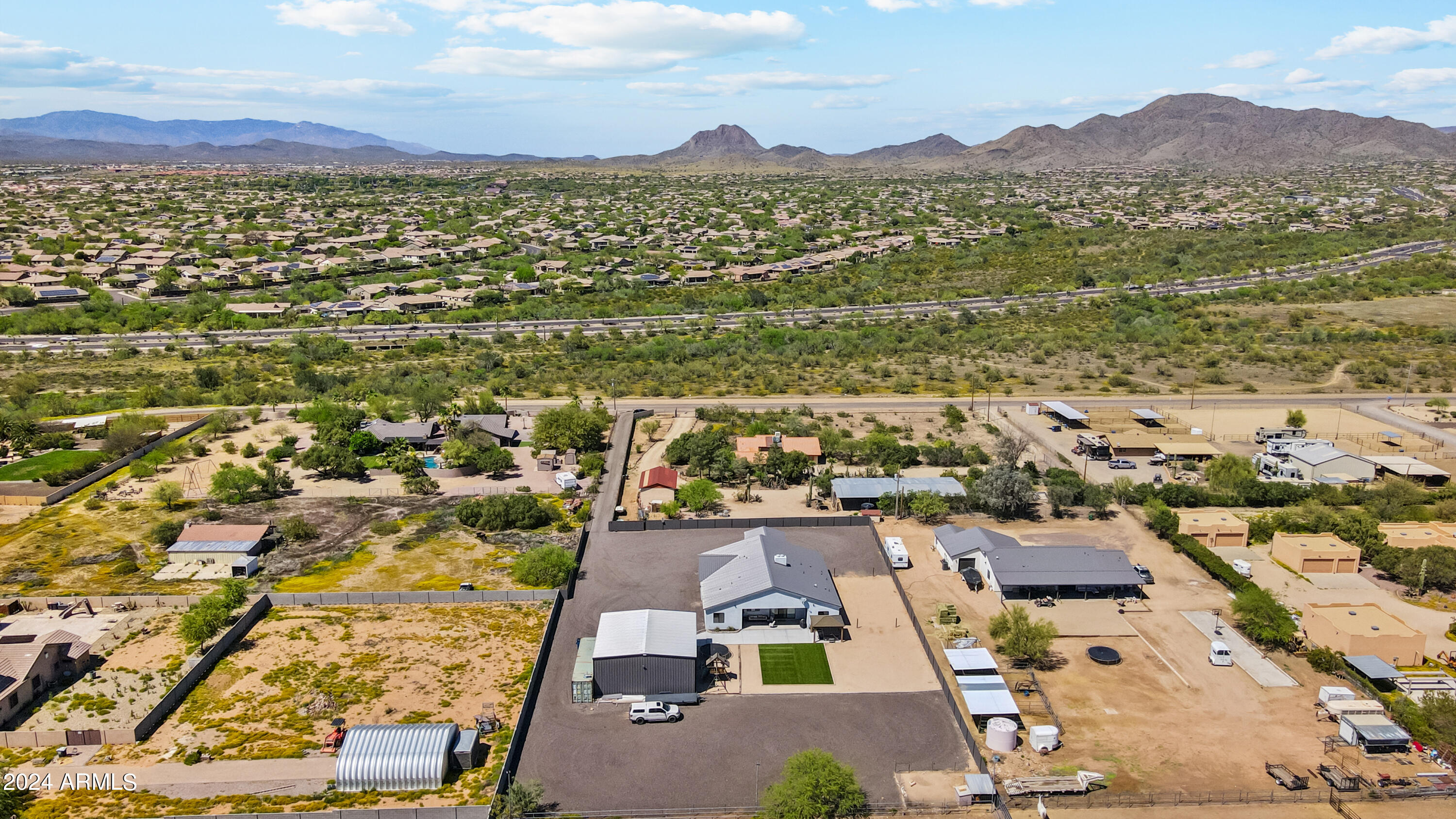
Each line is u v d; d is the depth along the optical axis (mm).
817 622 82562
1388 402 162875
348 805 59469
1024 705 71875
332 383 176250
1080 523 109750
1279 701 72562
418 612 86375
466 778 62562
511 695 72500
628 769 64000
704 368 190750
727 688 74438
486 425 143250
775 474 124438
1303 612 85250
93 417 151250
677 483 122438
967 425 150500
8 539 103188
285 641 80375
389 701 71375
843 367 194750
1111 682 75250
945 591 92062
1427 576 91062
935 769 64438
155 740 66000
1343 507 112875
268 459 130375
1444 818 58656
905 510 113125
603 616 79125
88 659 76812
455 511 112375
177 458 131875
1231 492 116312
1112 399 165250
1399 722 68250
